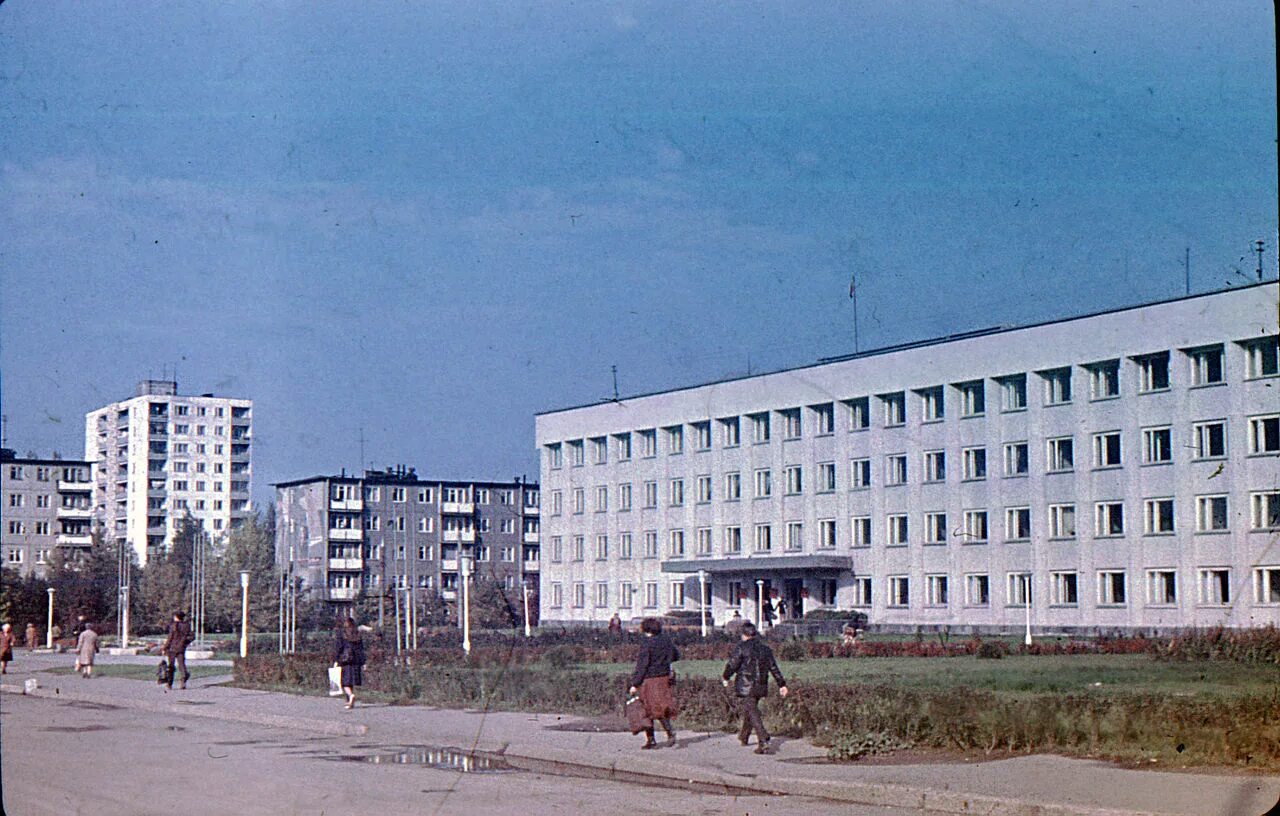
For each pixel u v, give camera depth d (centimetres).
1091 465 6103
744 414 8062
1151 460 5856
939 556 6869
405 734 2203
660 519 8638
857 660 4250
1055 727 1778
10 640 4394
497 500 12319
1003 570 6512
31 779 1608
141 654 6100
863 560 7319
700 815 1360
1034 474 6356
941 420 6888
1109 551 6016
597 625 9075
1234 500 5528
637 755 1791
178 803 1391
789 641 5081
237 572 8638
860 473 7369
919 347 6981
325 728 2386
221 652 5819
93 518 10725
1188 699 1984
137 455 10450
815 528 7606
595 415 9138
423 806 1388
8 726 2494
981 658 4316
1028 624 5738
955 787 1431
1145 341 5856
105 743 2127
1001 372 6512
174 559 8894
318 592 10956
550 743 1977
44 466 10575
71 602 8262
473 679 2900
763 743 1819
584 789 1568
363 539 11362
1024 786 1429
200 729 2422
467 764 1827
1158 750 1672
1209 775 1492
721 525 8212
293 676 3419
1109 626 5994
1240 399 5519
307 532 11250
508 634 6412
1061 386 6288
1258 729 1686
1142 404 5891
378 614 9531
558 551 9438
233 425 10862
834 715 1995
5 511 10356
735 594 8169
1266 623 5384
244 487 10919
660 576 8638
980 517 6669
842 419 7456
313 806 1375
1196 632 4678
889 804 1446
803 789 1530
